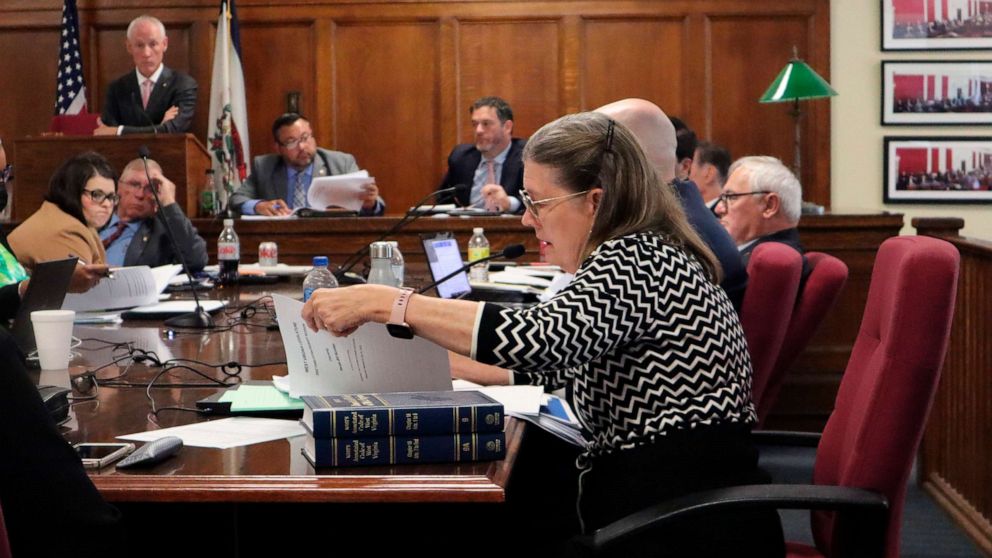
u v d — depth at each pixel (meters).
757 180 3.50
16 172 5.34
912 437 1.67
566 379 1.98
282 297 1.78
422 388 1.75
